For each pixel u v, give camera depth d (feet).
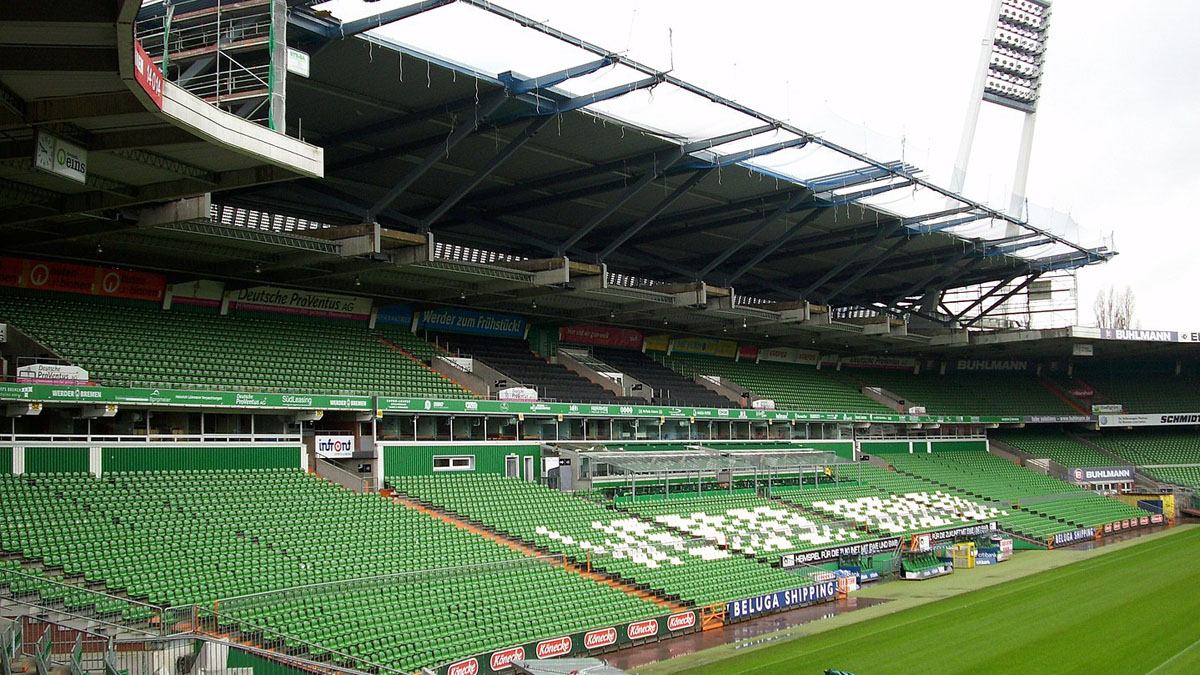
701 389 211.61
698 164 141.49
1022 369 297.12
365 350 150.51
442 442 143.13
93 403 103.76
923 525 186.50
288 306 147.02
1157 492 252.62
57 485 98.17
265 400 119.55
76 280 123.03
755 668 93.50
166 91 60.80
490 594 104.88
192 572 90.89
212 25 88.43
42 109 63.46
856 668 93.04
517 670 90.89
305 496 116.26
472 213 159.43
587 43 104.12
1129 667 90.84
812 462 188.65
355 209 119.96
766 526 162.20
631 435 182.29
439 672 84.28
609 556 128.06
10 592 78.59
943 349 269.23
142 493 102.89
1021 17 245.04
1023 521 208.54
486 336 182.50
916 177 157.17
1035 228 187.01
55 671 65.62
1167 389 289.74
